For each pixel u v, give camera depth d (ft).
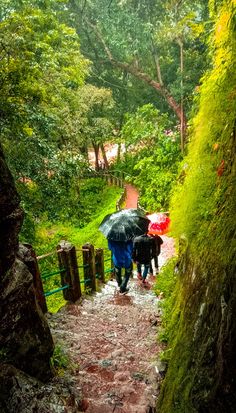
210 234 11.39
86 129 77.36
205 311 9.80
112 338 18.04
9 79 28.68
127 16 77.15
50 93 40.55
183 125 61.36
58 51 47.44
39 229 45.88
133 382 14.23
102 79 95.86
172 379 11.24
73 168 36.88
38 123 33.45
